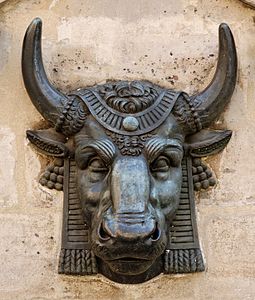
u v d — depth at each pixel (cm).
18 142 399
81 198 376
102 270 386
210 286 392
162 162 374
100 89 389
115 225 350
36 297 388
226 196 399
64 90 404
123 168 363
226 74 388
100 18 412
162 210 371
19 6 412
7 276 389
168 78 407
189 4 416
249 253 396
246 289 393
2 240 391
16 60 407
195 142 395
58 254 390
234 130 404
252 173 402
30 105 401
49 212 393
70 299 387
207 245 395
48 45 408
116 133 373
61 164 393
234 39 414
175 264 386
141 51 410
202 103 388
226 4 417
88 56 408
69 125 382
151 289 389
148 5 415
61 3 413
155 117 379
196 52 411
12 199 395
